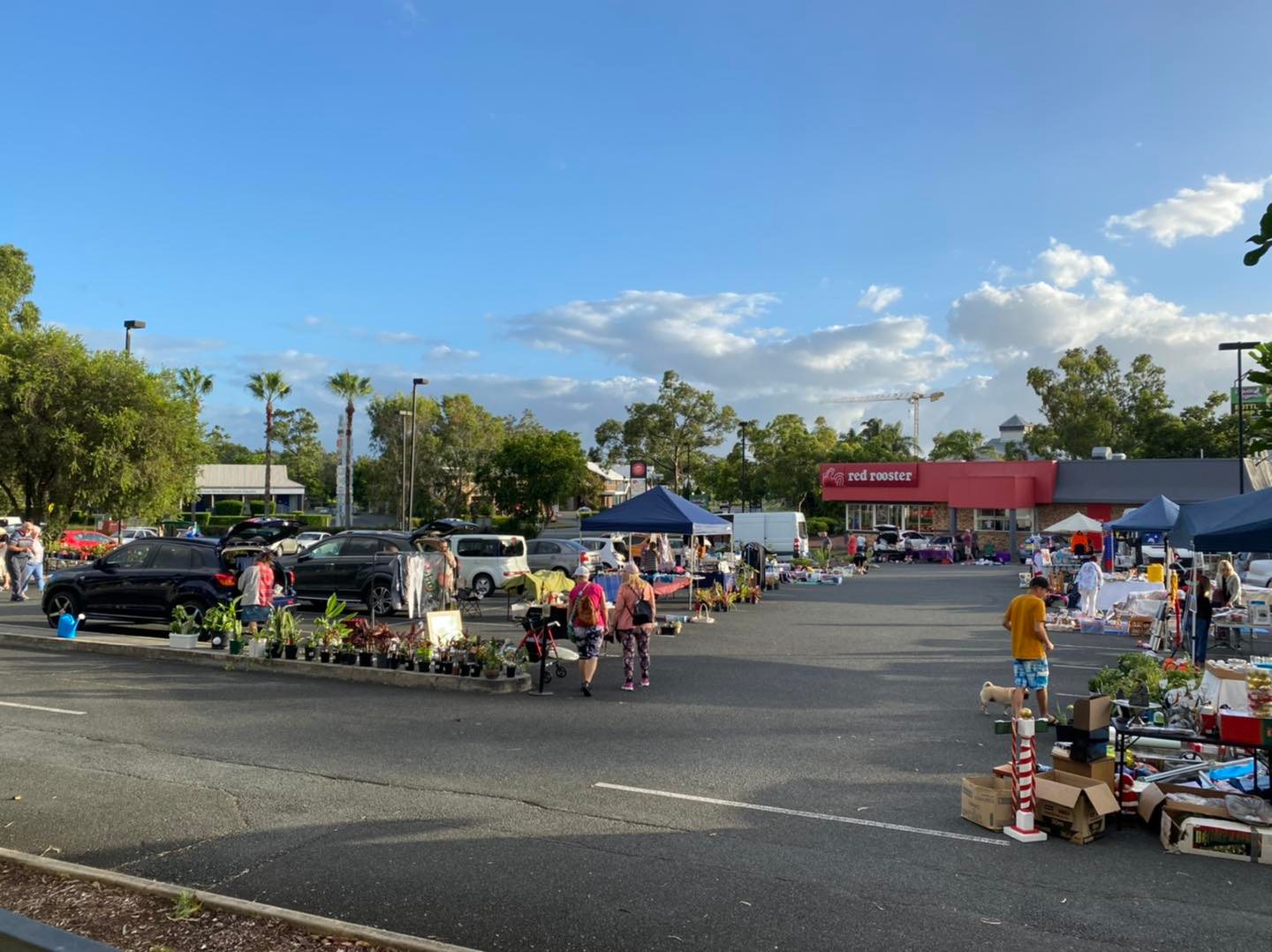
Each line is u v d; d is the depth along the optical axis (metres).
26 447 31.62
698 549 29.39
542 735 9.30
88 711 10.16
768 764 8.23
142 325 33.78
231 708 10.43
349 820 6.56
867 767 8.14
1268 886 5.58
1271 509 10.39
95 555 31.84
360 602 18.95
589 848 6.05
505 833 6.33
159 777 7.61
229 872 5.58
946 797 7.32
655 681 12.44
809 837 6.33
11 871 5.39
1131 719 8.49
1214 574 19.91
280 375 60.94
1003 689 9.96
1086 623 18.67
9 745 8.62
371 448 64.50
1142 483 44.91
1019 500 45.97
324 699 11.03
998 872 5.75
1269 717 6.65
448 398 64.81
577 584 11.66
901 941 4.73
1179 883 5.61
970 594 26.80
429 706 10.64
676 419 74.62
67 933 2.84
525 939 4.70
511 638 16.39
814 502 66.88
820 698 11.28
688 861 5.83
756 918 4.98
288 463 97.81
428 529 31.30
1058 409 65.00
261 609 13.52
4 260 53.78
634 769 8.02
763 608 22.92
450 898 5.20
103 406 32.62
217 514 70.06
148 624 17.58
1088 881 5.61
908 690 11.81
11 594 22.66
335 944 4.45
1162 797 6.54
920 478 48.62
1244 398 29.33
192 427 35.31
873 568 41.09
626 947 4.62
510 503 57.50
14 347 32.56
